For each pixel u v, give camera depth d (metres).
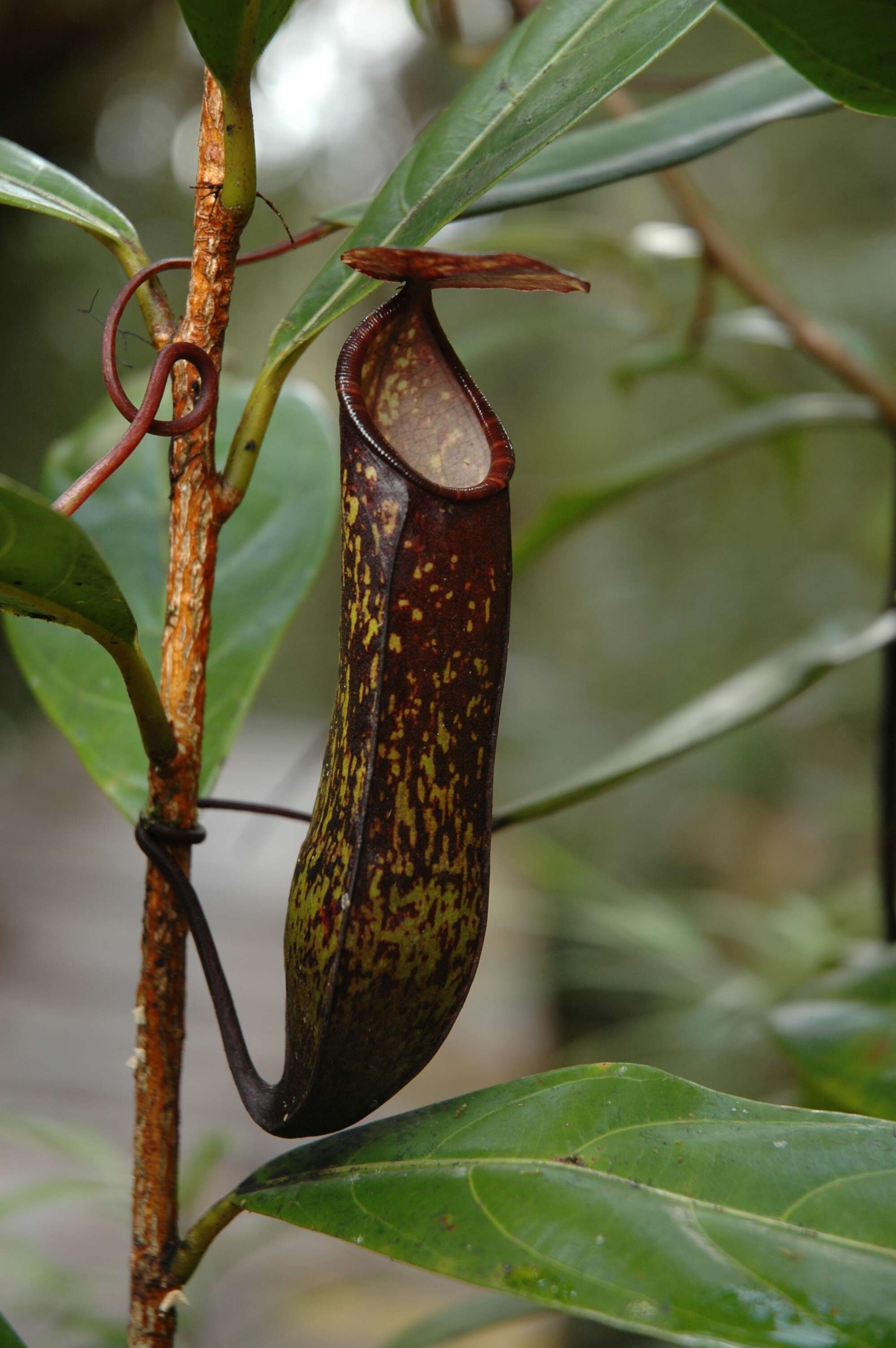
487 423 0.71
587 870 1.43
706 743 0.82
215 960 0.69
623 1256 0.65
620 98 0.99
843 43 0.69
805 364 2.78
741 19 0.69
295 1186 0.68
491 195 0.75
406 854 0.67
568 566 5.21
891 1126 0.67
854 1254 0.65
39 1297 1.17
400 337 0.71
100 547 0.81
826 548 3.65
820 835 3.33
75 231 3.16
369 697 0.67
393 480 0.67
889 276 3.14
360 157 3.98
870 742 3.33
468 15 1.86
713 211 1.16
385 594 0.67
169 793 0.69
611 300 1.67
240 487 0.69
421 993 0.67
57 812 4.62
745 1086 1.90
